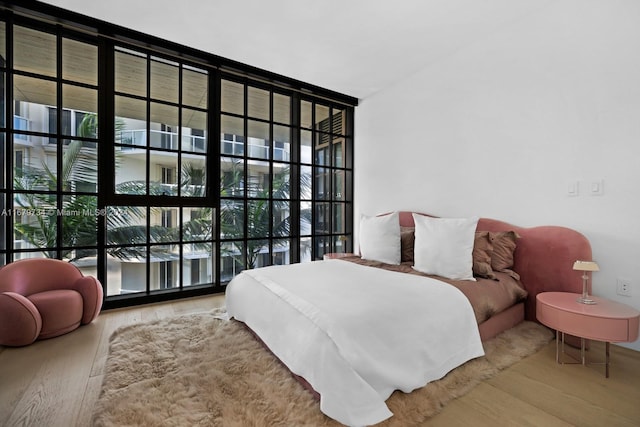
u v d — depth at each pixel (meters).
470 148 2.92
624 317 1.63
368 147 4.17
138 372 1.69
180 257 3.24
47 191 2.62
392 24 2.58
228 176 3.48
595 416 1.37
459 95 3.01
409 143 3.56
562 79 2.30
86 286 2.43
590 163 2.17
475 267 2.36
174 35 2.77
